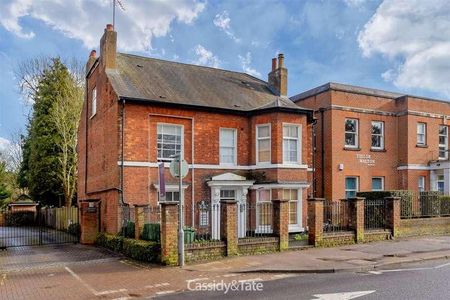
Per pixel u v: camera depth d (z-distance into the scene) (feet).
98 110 67.00
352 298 25.61
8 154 162.09
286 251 46.14
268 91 74.02
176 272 36.27
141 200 54.85
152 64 68.18
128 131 54.80
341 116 75.05
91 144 72.23
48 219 109.19
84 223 62.39
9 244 63.67
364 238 53.01
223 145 62.75
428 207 64.54
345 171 74.43
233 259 41.50
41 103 113.60
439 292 26.66
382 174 78.84
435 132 83.61
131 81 60.03
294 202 61.52
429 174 81.66
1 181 130.52
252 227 60.54
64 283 33.09
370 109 78.59
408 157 79.41
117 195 54.08
